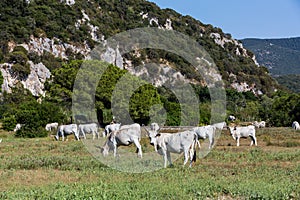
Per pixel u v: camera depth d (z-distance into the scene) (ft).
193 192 37.01
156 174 48.91
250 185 38.58
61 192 35.88
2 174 49.73
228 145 88.22
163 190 36.94
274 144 87.61
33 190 38.01
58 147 82.23
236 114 198.59
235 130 87.56
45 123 130.52
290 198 34.91
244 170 50.72
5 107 197.88
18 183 44.06
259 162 58.59
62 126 103.45
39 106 134.10
